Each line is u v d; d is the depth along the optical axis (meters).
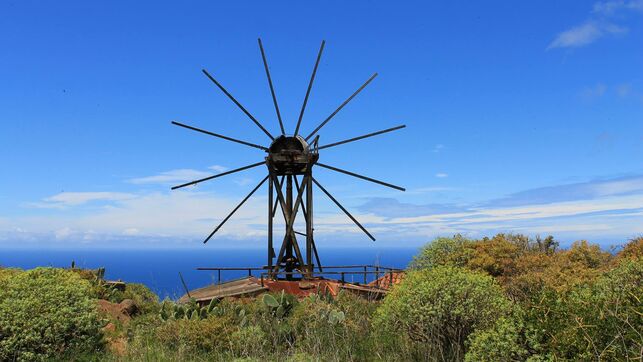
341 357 9.38
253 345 9.88
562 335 6.48
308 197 17.62
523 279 13.45
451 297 8.89
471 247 16.78
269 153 17.70
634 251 12.62
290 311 12.26
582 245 14.39
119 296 14.67
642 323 6.21
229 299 13.54
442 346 9.06
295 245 17.52
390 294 10.69
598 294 7.25
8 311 9.45
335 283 15.87
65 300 10.16
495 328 7.82
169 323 11.32
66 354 9.54
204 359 9.85
